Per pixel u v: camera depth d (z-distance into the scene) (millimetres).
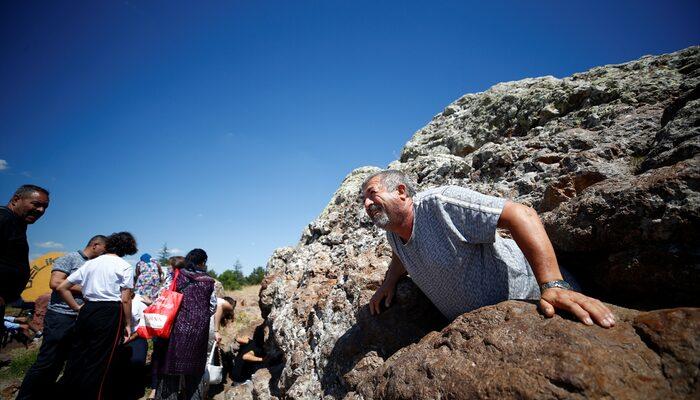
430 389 1567
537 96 4055
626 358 1286
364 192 2322
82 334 4098
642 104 3162
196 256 4484
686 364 1205
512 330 1564
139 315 5359
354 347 2654
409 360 1802
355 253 3826
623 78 3607
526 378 1321
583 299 1545
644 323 1410
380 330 2566
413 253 2195
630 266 1794
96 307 4102
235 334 6883
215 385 5207
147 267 6535
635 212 1773
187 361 3846
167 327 3848
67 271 4766
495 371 1430
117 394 4883
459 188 2059
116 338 4219
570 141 3074
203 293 4141
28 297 13062
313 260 4305
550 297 1607
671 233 1644
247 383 4465
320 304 3406
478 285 2078
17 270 3381
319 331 3217
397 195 2184
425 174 4316
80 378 3992
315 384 2859
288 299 4285
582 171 2523
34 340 7582
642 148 2604
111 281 4223
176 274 4223
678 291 1662
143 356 5316
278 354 4391
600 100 3504
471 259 2064
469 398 1414
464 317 1796
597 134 3004
